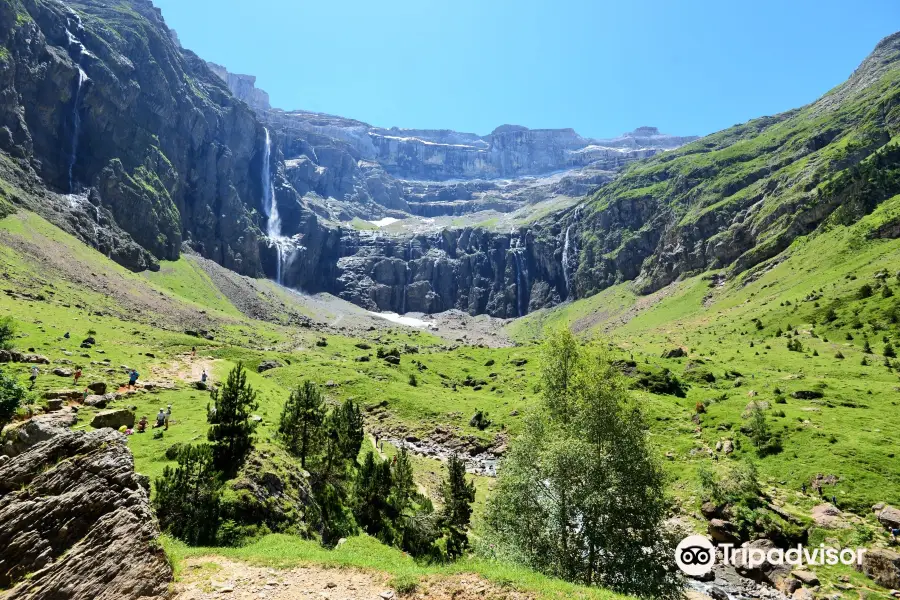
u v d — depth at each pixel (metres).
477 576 21.30
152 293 166.50
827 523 47.47
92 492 19.31
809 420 67.38
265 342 155.75
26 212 154.12
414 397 104.25
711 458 64.94
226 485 30.67
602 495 30.16
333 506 39.12
